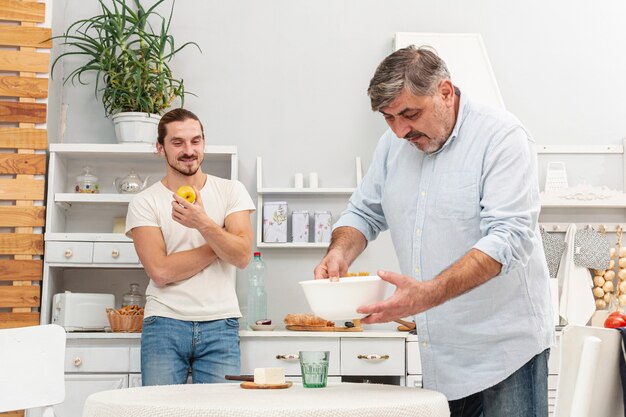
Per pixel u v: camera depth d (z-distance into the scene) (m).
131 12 3.74
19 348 1.84
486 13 4.07
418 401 1.34
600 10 4.10
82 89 3.92
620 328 1.37
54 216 3.61
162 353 2.92
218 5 4.00
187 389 1.63
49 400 1.85
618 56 4.07
